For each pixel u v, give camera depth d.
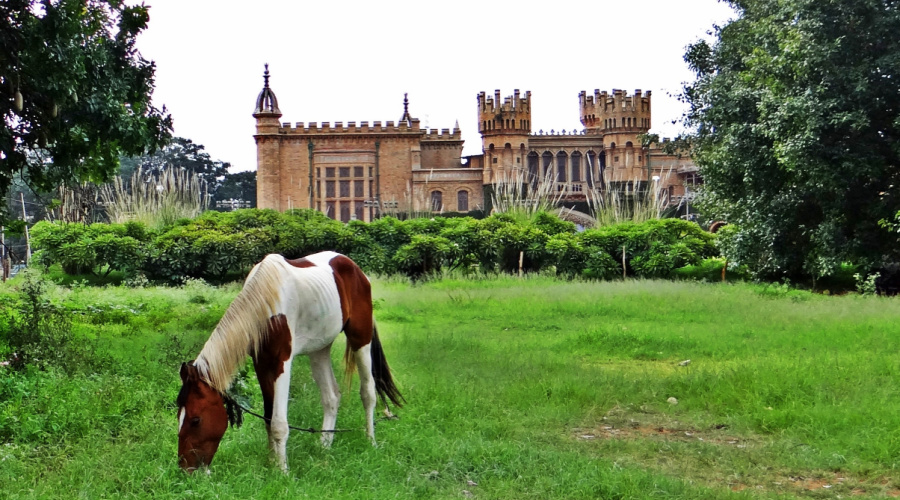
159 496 5.06
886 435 6.79
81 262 24.81
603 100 63.41
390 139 61.97
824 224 19.67
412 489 5.51
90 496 5.12
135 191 31.31
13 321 10.03
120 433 6.60
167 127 11.94
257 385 8.02
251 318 5.56
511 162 62.19
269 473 5.56
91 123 10.63
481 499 5.51
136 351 10.19
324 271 6.26
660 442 6.96
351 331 6.56
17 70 9.19
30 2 9.23
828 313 14.48
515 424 7.44
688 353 11.35
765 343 11.68
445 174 62.34
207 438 5.36
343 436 6.68
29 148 10.47
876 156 18.38
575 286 21.47
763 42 21.06
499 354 10.97
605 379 9.27
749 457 6.57
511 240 27.20
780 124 19.05
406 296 19.36
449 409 7.72
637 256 26.42
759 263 22.61
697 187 27.89
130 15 11.09
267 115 61.03
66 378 7.93
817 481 6.09
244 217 26.92
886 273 21.03
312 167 59.25
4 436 6.43
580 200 60.97
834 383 8.59
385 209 59.47
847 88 18.14
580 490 5.58
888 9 17.80
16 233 12.21
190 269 25.27
